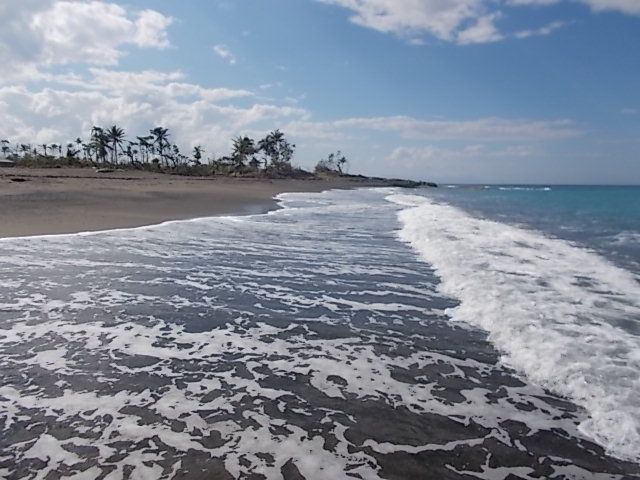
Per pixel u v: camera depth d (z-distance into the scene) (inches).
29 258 425.1
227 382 198.2
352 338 251.4
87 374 201.8
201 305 305.6
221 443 152.5
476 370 210.4
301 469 139.6
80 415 167.6
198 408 175.5
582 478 136.6
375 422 167.8
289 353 231.1
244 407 177.2
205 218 798.5
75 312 282.8
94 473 135.0
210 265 423.5
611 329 244.4
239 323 273.6
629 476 136.9
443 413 173.8
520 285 341.4
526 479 136.3
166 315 283.6
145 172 2832.2
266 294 335.3
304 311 297.6
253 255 476.7
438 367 214.4
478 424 166.1
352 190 2439.7
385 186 3663.9
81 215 725.3
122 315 280.5
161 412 171.6
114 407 174.2
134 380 197.3
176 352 229.1
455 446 152.9
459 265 417.1
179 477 134.4
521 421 166.9
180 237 576.1
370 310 300.0
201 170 3425.2
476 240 571.5
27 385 190.1
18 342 234.8
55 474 134.3
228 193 1444.4
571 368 198.5
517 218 925.8
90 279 360.5
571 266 412.2
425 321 277.4
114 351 227.8
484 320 270.1
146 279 367.2
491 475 138.1
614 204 1473.9
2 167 2491.4
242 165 3895.2
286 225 744.3
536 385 193.2
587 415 167.8
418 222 786.8
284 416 171.2
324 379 202.7
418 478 136.6
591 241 575.2
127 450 146.9
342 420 169.0
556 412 171.8
